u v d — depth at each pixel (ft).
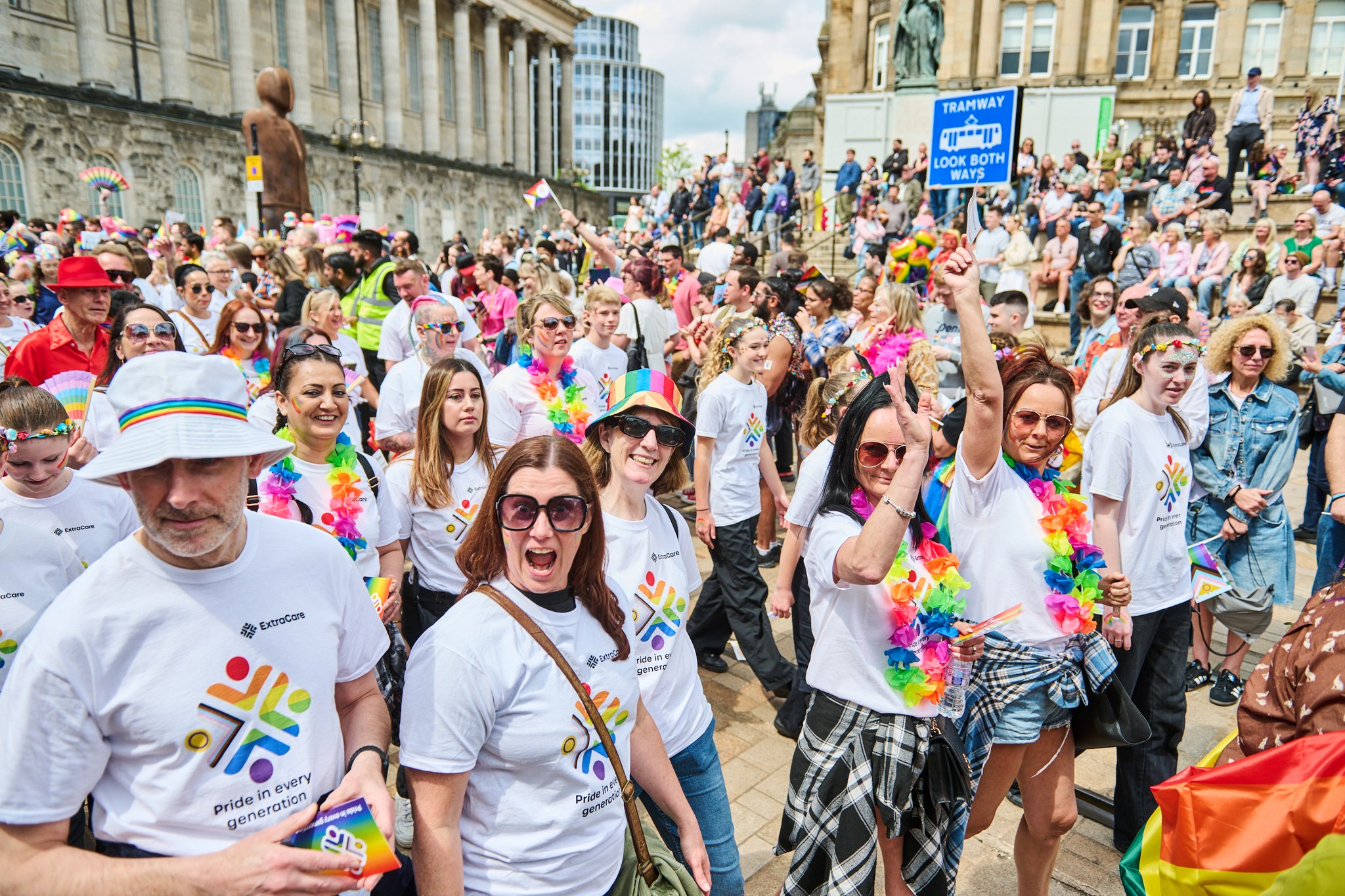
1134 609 10.77
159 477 5.00
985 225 45.52
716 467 14.75
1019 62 80.12
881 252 44.93
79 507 9.49
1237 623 14.51
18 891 4.73
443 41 172.96
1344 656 5.65
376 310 25.27
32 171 88.84
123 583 5.08
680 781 8.95
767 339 14.74
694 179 75.20
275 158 57.88
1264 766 5.83
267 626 5.49
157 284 30.30
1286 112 77.56
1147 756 10.87
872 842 7.52
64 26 104.99
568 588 6.54
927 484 10.19
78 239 42.55
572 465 6.23
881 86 84.48
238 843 4.91
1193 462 14.65
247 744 5.33
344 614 6.14
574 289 24.67
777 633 18.02
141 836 5.10
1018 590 8.79
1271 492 13.99
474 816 6.04
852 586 7.88
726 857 8.71
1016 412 9.18
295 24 129.29
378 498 10.78
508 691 5.86
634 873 6.61
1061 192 48.47
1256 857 5.74
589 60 359.87
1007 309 19.38
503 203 170.81
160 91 116.06
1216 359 14.64
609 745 6.32
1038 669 8.71
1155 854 6.61
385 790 5.66
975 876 10.75
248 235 46.85
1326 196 36.96
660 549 9.20
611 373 19.02
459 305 19.34
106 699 4.99
